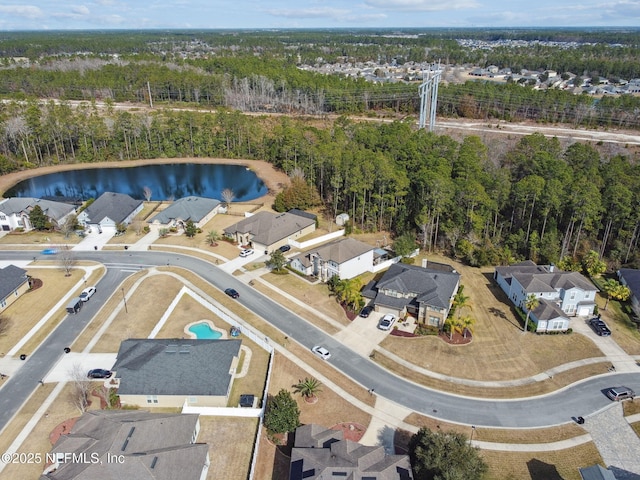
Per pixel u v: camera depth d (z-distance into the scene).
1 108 156.12
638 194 78.19
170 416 43.28
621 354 57.97
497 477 41.88
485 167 103.62
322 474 37.53
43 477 36.56
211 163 149.12
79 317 65.38
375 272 78.00
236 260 82.12
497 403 50.28
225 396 48.62
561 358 57.16
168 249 86.69
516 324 63.81
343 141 120.38
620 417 48.38
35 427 46.53
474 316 65.56
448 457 38.44
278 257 76.69
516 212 89.00
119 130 149.88
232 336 61.03
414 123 153.38
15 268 71.94
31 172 137.62
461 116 182.00
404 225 92.00
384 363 56.00
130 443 39.16
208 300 69.44
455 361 56.41
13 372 54.38
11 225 94.62
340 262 71.75
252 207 109.81
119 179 137.62
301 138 131.88
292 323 63.75
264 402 48.34
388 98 192.62
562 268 77.38
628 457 44.06
